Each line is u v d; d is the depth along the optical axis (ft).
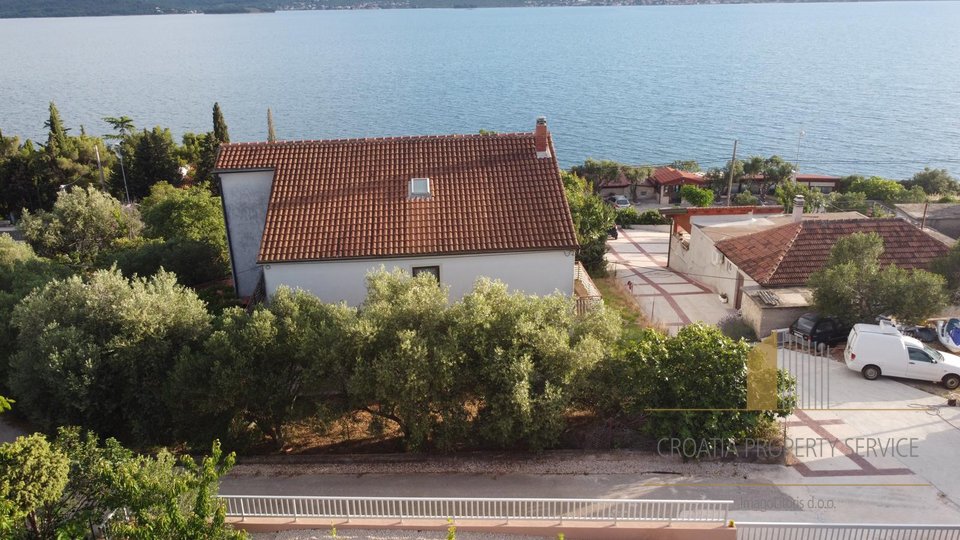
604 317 63.57
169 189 169.89
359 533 51.24
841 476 57.57
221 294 97.55
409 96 554.05
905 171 309.22
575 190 144.66
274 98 549.95
